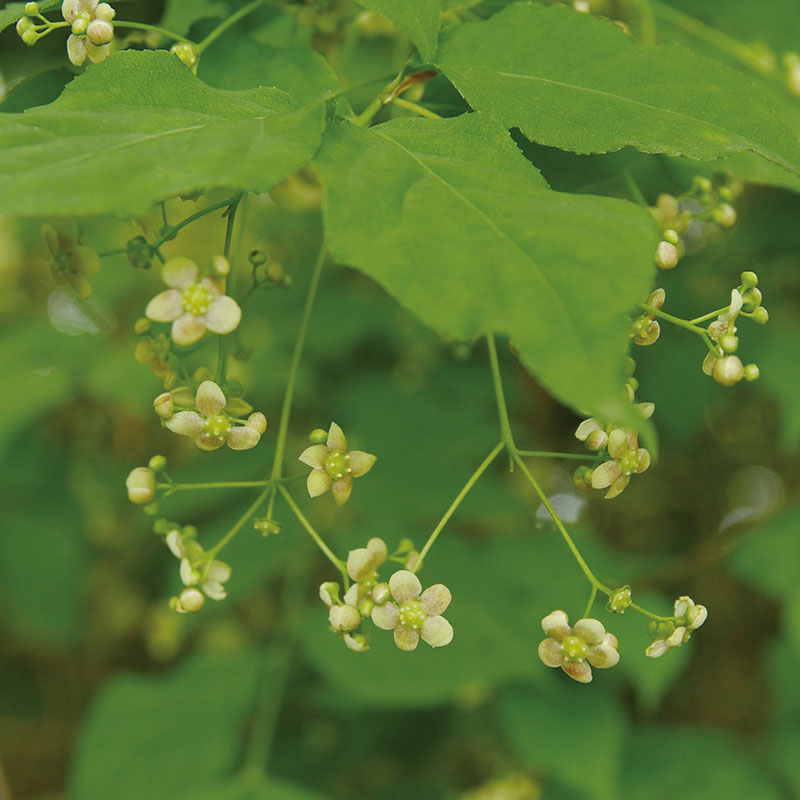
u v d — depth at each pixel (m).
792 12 0.39
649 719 0.63
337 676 0.39
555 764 0.40
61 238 0.32
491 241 0.29
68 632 0.61
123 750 0.41
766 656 0.51
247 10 0.33
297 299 0.54
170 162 0.29
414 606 0.31
